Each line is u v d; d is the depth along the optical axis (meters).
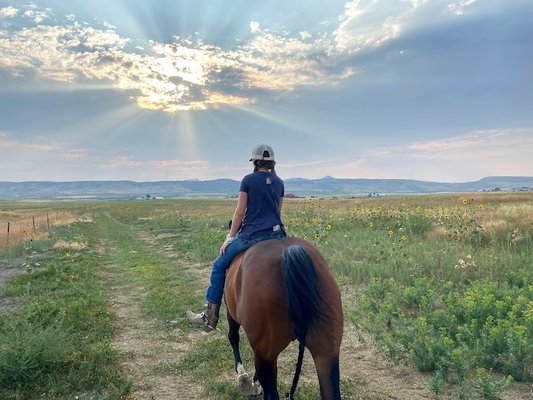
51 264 14.68
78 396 5.48
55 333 6.91
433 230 16.55
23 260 17.14
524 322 6.47
